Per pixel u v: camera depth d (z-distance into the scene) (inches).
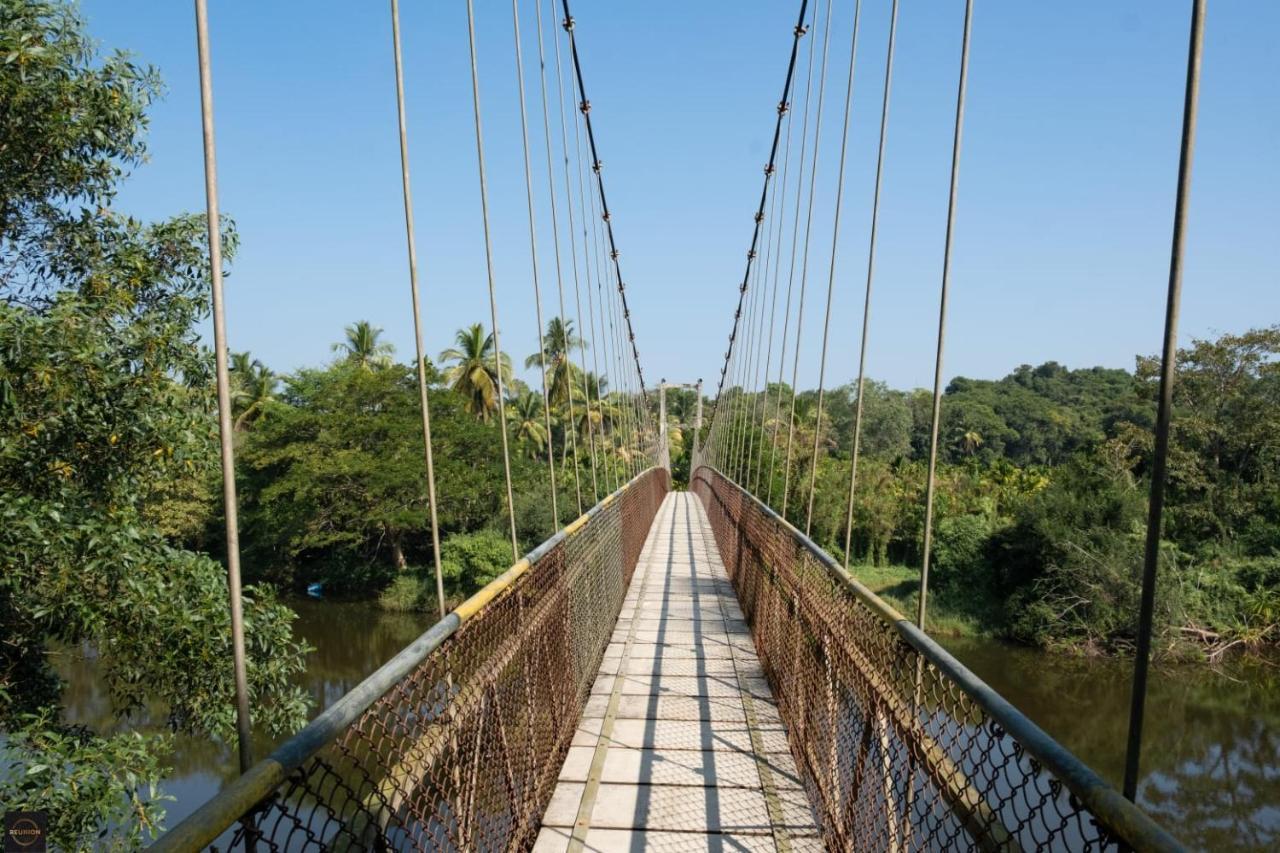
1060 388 2297.0
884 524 949.2
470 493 860.0
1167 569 658.8
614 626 236.4
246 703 51.4
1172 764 470.3
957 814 62.0
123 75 204.4
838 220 166.2
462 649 79.4
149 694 228.8
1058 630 698.2
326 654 689.6
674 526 556.7
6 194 200.4
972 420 1945.1
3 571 186.7
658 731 151.6
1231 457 728.3
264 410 1016.2
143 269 206.4
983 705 56.2
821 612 119.8
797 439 933.2
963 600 809.5
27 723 204.8
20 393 184.4
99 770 184.2
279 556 885.2
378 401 928.9
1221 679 605.0
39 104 191.6
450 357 1169.4
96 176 207.8
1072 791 43.7
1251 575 665.0
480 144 135.1
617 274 451.5
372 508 839.1
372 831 55.7
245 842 43.1
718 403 676.7
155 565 209.3
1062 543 704.4
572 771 132.6
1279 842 383.9
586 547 176.9
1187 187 43.4
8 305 182.2
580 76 310.5
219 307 51.8
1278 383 707.4
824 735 113.2
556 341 1140.5
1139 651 43.0
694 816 116.1
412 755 62.9
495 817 89.0
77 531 189.2
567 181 264.8
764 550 201.0
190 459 212.2
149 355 202.4
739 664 198.7
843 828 97.7
